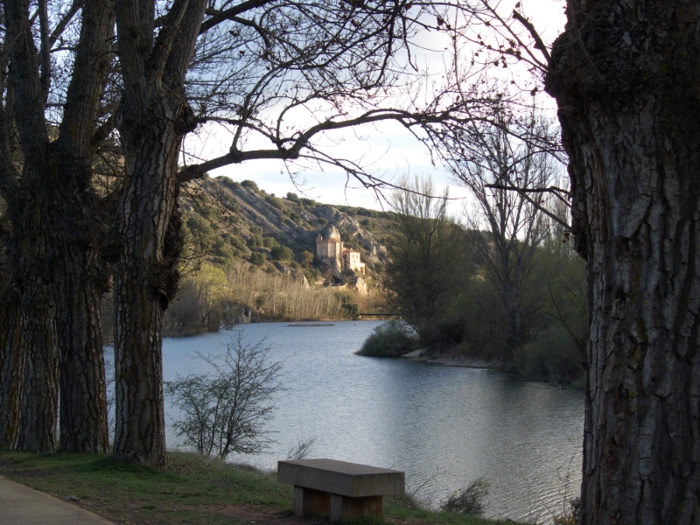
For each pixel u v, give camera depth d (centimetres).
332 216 19838
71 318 939
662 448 283
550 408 2225
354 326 10906
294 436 1808
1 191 1058
